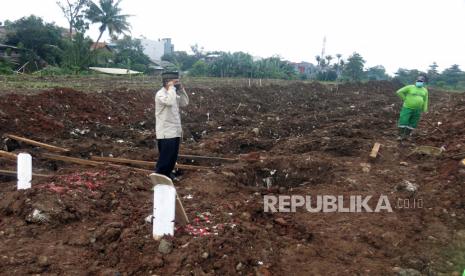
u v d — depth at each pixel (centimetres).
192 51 7356
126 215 586
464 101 1725
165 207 485
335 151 1007
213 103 1789
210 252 466
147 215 567
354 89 2933
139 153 938
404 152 982
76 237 516
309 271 485
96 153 933
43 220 538
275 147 1095
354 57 4988
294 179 856
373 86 3155
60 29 4862
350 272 489
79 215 566
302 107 2025
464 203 666
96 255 478
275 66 4209
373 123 1452
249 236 522
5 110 1055
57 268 446
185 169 843
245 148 1113
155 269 445
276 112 1819
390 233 579
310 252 524
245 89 2223
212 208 614
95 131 1142
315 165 867
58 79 2211
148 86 2078
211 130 1320
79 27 4784
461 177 742
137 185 695
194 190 698
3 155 807
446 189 714
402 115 1151
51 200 565
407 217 635
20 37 3944
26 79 2077
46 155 847
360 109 1883
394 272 494
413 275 488
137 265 453
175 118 661
